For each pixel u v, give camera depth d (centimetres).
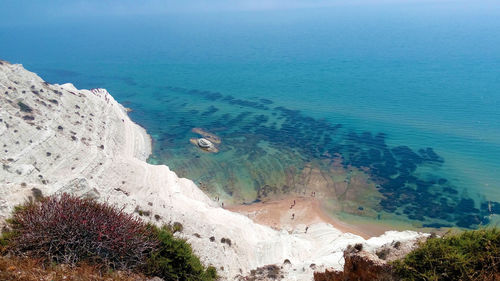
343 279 1712
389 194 7381
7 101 6912
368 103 13250
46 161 6162
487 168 8194
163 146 9831
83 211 1586
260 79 17962
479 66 18800
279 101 13925
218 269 3612
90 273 1356
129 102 14362
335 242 5350
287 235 5678
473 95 13562
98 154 6806
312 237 5978
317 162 8750
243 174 8256
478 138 9712
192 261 1983
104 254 1495
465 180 7794
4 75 7356
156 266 1689
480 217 6569
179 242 1969
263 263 4650
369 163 8650
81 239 1452
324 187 7656
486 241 1391
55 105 7856
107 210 1691
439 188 7550
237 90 15838
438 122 11006
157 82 17950
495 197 7156
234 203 7125
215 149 9588
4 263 1248
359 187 7644
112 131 8956
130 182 6500
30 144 6181
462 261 1322
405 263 1452
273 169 8444
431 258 1410
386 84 15950
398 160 8769
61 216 1484
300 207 6938
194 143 9994
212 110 13100
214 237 4525
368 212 6806
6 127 6112
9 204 1973
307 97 14312
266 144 9869
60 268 1327
